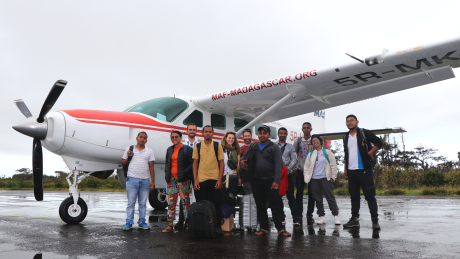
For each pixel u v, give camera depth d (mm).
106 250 3047
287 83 5789
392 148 30516
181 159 4203
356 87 5949
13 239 3629
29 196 13773
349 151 4629
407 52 4699
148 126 6105
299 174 5398
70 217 4926
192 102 6844
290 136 9539
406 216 5773
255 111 7188
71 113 5457
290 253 2891
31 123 5195
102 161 5797
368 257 2699
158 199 7695
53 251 3000
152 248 3141
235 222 5266
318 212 5012
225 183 4129
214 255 2838
